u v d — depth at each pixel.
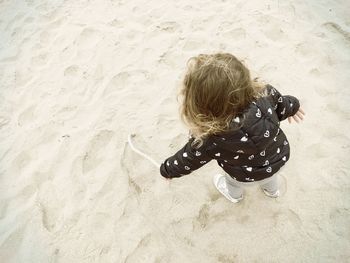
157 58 2.79
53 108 2.59
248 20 2.95
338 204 1.86
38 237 1.95
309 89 2.38
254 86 1.32
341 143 2.08
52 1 3.69
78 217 1.99
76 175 2.16
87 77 2.77
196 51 2.79
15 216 2.04
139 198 2.02
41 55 3.08
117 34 3.08
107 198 2.04
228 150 1.32
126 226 1.92
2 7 3.80
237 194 1.85
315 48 2.63
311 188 1.93
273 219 1.85
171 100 2.48
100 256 1.83
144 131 2.33
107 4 3.45
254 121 1.26
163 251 1.81
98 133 2.36
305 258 1.71
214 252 1.78
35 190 2.14
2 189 2.18
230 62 1.24
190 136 1.42
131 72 2.73
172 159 1.49
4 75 2.97
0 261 1.88
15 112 2.65
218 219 1.89
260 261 1.73
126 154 2.22
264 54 2.66
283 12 2.97
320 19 2.86
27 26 3.44
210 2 3.21
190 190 2.02
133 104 2.51
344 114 2.21
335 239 1.74
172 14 3.17
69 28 3.27
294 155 2.07
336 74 2.45
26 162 2.30
